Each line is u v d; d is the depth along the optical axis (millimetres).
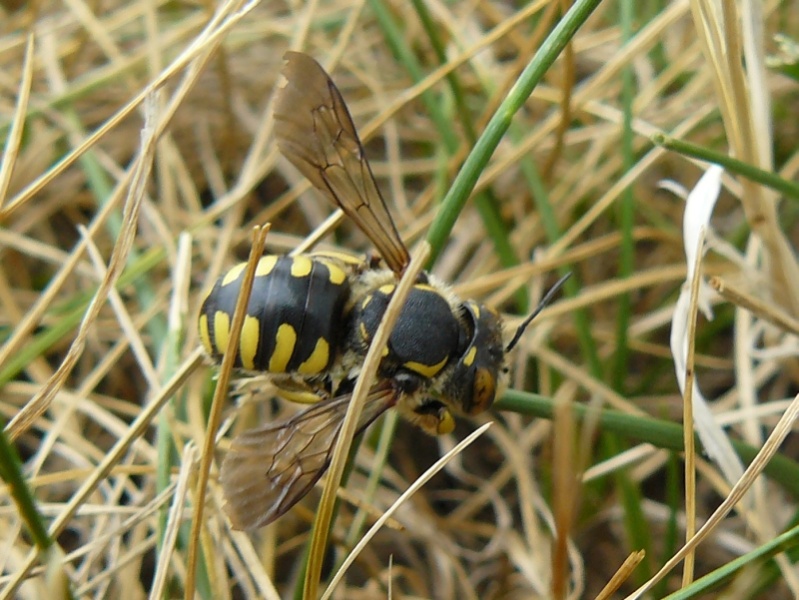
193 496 90
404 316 89
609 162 111
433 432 92
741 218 113
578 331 102
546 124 107
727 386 110
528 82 84
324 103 89
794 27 115
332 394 91
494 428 103
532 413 90
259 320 88
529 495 99
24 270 113
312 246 95
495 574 102
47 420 103
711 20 88
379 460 98
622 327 102
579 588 94
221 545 90
